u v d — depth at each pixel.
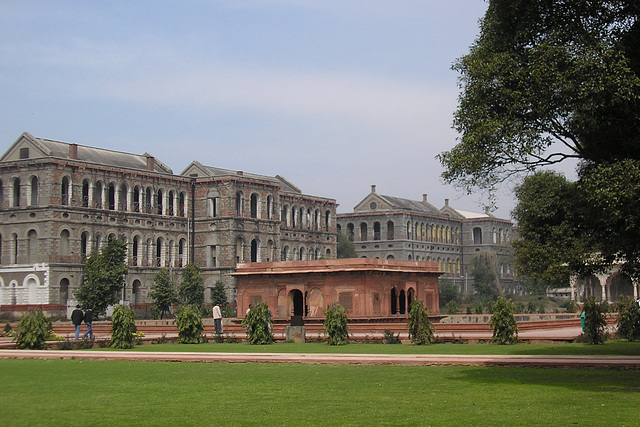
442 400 27.09
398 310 76.19
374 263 73.69
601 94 29.59
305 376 33.91
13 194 116.69
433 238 196.88
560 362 35.12
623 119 30.97
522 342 51.53
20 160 115.25
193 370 36.81
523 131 31.05
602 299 140.38
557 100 30.33
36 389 30.61
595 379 31.39
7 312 111.69
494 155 32.75
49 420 24.23
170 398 28.22
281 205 154.00
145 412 25.50
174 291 119.81
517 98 31.30
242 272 77.56
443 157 34.06
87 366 38.97
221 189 134.12
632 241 31.61
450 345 50.50
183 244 134.75
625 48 30.80
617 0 30.58
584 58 29.67
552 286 37.75
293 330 56.34
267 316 55.28
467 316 95.88
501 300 51.56
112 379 33.56
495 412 24.80
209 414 25.08
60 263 113.38
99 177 121.00
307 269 74.62
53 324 82.81
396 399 27.44
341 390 29.64
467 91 33.53
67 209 115.31
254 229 137.38
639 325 53.41
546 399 26.89
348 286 72.50
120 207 123.81
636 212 29.66
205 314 112.06
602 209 30.34
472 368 35.69
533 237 37.72
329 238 166.62
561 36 31.12
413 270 78.62
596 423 22.83
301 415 24.77
